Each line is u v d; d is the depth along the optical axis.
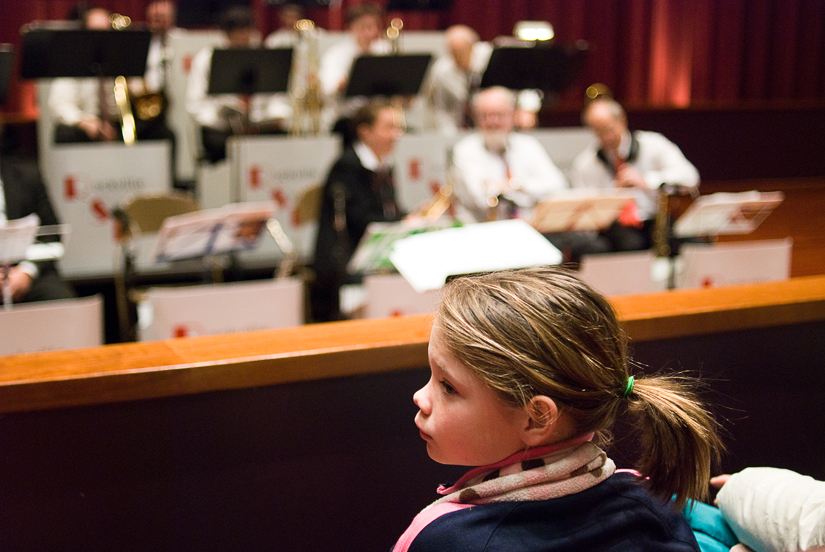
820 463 1.55
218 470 1.15
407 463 1.27
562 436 0.75
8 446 1.05
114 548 1.12
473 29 7.04
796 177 6.91
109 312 4.00
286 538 1.21
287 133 5.25
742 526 1.00
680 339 1.38
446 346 0.75
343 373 1.19
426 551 0.72
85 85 4.93
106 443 1.09
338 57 5.39
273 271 4.27
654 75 7.59
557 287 0.76
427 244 1.74
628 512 0.75
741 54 7.62
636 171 4.40
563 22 7.36
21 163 3.37
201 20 5.48
